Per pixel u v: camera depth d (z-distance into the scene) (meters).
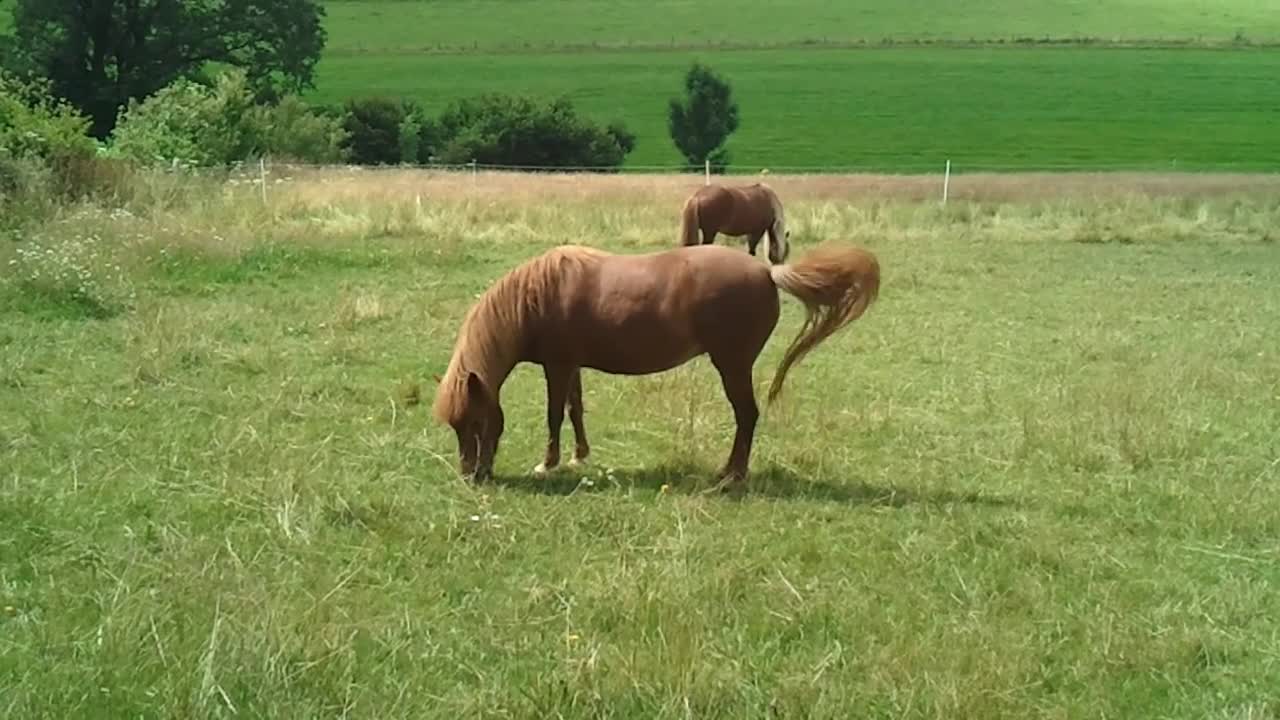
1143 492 8.06
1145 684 5.38
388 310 13.38
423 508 7.25
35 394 9.48
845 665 5.41
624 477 8.09
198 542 6.44
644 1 87.38
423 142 47.66
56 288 12.63
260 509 7.02
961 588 6.37
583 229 20.45
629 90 60.44
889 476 8.30
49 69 44.97
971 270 17.88
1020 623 5.96
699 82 47.47
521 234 19.73
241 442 8.29
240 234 17.20
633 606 5.79
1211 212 24.11
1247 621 6.09
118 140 26.48
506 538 6.79
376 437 8.64
